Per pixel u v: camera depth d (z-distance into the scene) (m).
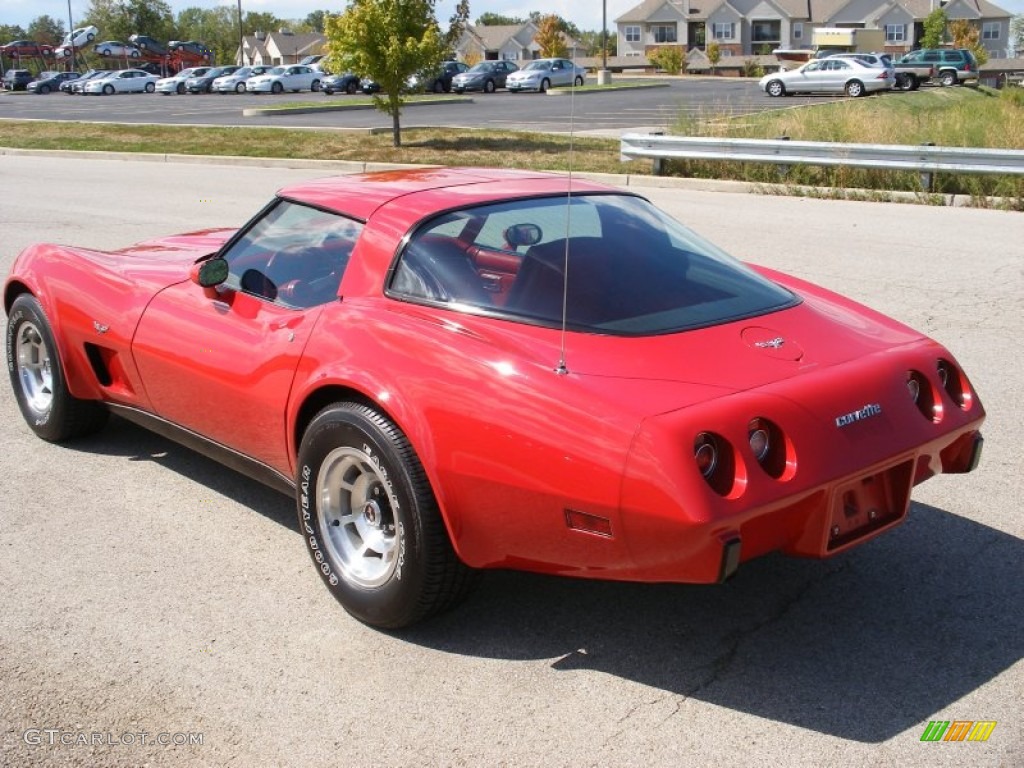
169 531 4.28
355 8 20.47
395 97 20.84
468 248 3.58
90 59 87.81
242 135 23.86
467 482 3.11
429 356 3.27
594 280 3.47
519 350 3.18
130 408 4.74
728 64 78.56
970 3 84.81
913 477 3.26
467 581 3.36
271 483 4.08
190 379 4.20
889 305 7.80
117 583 3.84
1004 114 18.64
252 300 4.06
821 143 14.27
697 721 2.99
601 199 4.07
